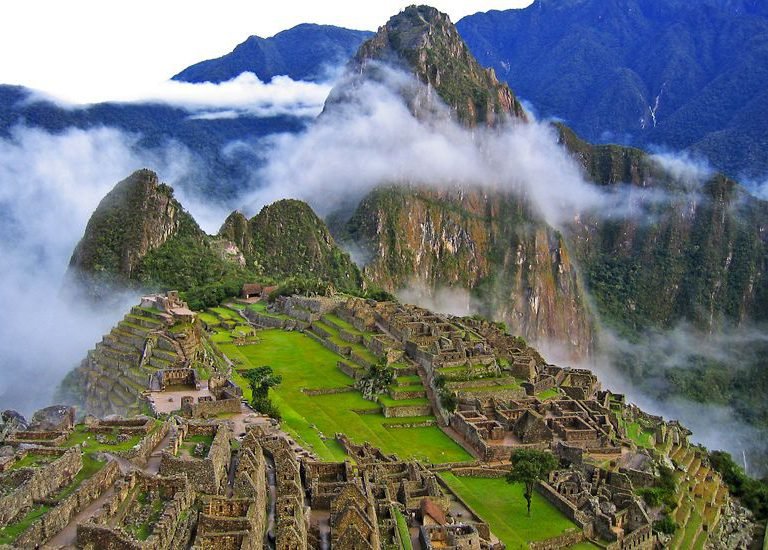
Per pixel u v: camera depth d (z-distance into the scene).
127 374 133.00
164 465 59.62
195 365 127.19
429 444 135.12
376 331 197.25
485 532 91.44
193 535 53.59
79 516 51.19
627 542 106.56
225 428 72.00
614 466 127.50
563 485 115.12
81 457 59.28
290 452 79.75
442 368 159.38
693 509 134.88
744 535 146.12
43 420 71.69
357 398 155.25
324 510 73.56
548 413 144.75
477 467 123.12
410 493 90.06
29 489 51.25
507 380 157.25
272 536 59.94
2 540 45.97
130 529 50.19
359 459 99.31
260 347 193.62
